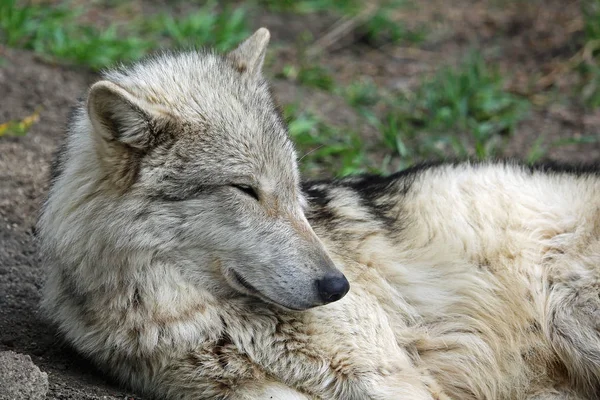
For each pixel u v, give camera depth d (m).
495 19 23.58
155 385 9.35
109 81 8.81
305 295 8.76
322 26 22.73
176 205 8.84
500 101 18.17
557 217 10.33
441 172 10.90
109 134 8.68
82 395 8.84
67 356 10.00
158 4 22.14
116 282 9.04
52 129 14.77
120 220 8.87
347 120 17.62
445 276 10.10
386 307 9.75
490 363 9.95
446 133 17.36
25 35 17.75
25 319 10.63
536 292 10.09
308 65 20.12
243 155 8.90
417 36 22.31
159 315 9.04
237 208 8.87
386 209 10.47
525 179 10.78
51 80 16.22
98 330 9.28
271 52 20.42
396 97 19.09
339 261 9.58
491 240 10.23
